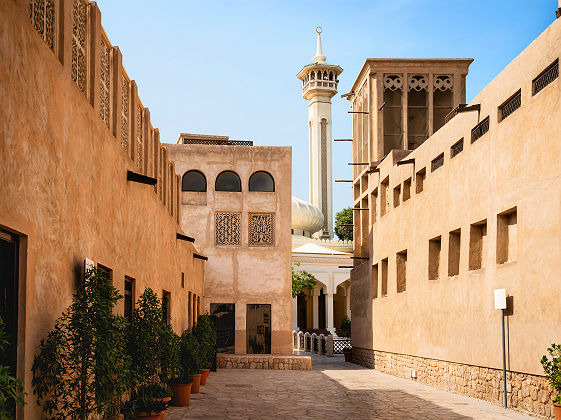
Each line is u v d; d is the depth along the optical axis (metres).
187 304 19.61
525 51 12.25
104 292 7.34
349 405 13.38
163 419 9.20
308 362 23.97
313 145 74.81
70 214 7.28
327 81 75.62
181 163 26.00
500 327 13.23
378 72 26.69
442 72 26.86
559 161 10.94
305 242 54.69
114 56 9.91
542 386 11.45
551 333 11.10
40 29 6.36
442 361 16.78
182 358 14.85
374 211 25.92
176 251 17.08
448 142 16.50
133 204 11.10
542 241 11.50
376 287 25.05
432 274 17.89
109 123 9.55
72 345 6.67
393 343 21.73
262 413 11.98
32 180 5.97
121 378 7.04
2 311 5.54
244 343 25.53
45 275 6.39
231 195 26.02
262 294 25.80
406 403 13.80
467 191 15.16
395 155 22.28
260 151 26.31
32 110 5.97
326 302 45.69
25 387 5.80
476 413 12.18
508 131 12.95
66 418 6.87
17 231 5.61
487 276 13.90
